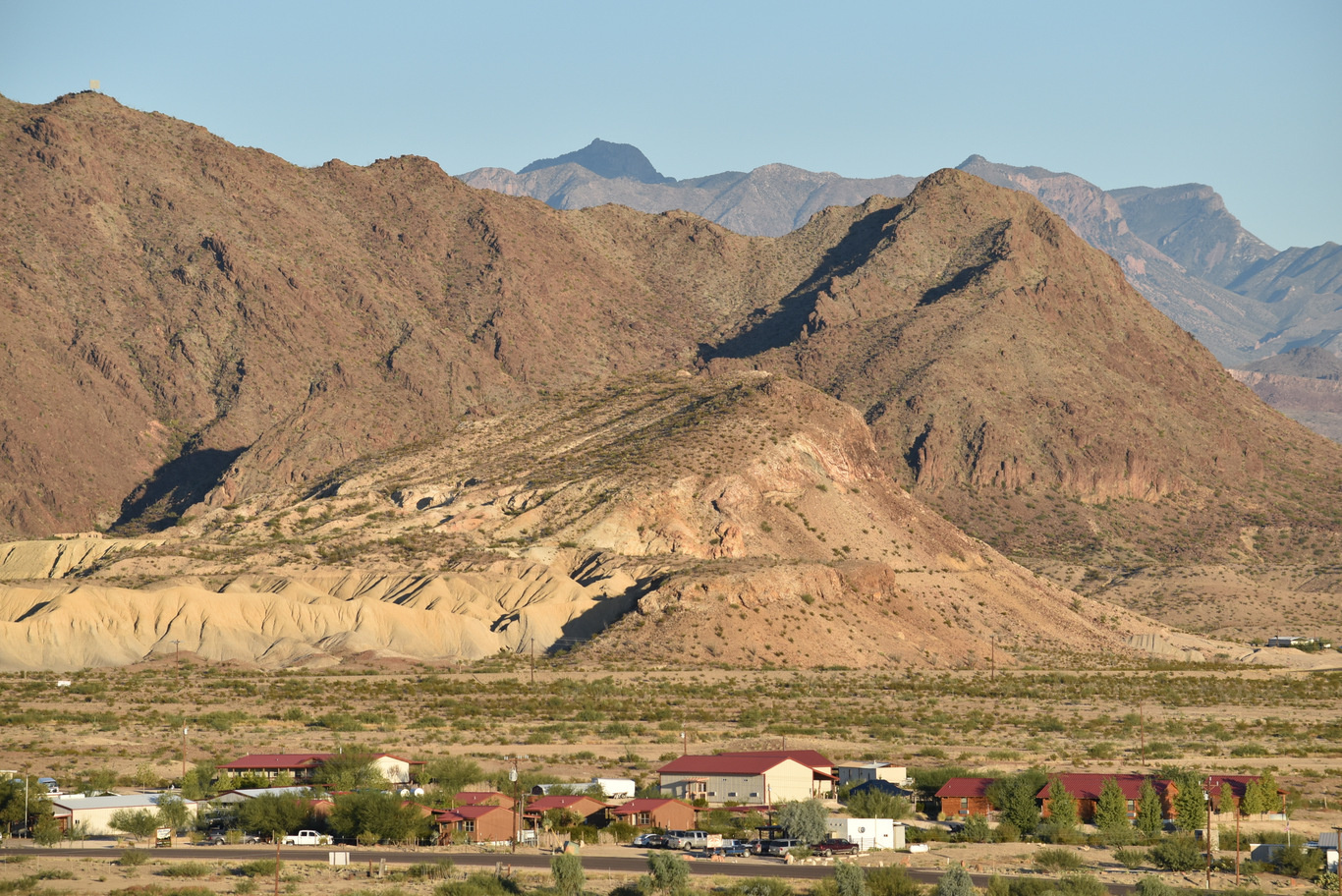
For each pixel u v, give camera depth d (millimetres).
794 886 125375
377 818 145000
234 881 125250
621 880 125688
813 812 146500
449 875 126562
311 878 125688
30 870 129375
